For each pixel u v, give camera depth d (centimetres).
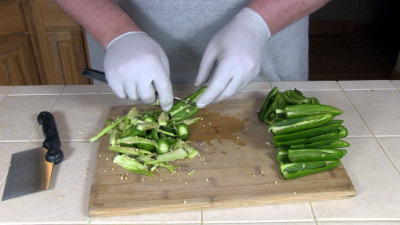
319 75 304
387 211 72
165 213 73
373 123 98
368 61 329
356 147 89
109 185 77
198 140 91
